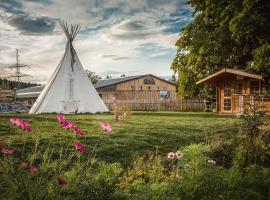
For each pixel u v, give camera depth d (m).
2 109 31.05
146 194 3.76
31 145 6.93
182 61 27.70
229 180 4.16
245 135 7.92
